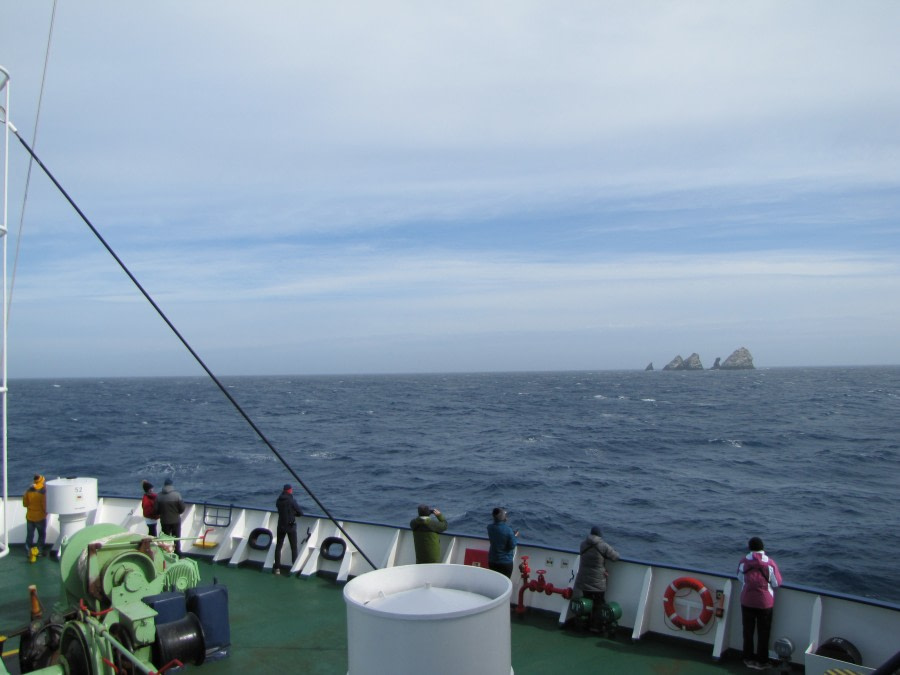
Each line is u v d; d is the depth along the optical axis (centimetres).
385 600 377
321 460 4519
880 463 4097
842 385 15388
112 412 9056
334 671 778
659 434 5816
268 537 1212
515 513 2831
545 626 895
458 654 344
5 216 880
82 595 758
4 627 914
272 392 15788
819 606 756
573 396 12275
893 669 376
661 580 871
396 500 3172
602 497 3173
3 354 920
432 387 18112
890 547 2203
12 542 1294
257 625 909
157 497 1131
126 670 636
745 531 2483
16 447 5203
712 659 795
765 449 4803
